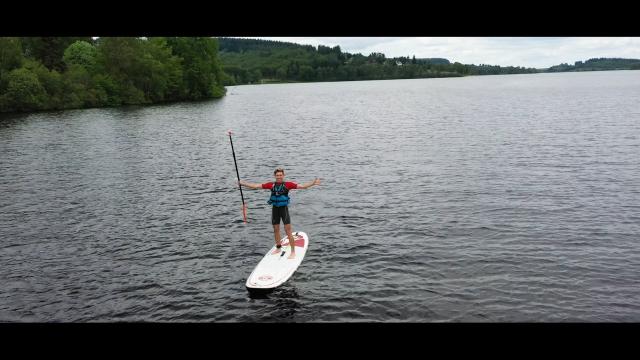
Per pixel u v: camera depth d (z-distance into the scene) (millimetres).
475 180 26578
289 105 98625
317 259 15984
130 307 13164
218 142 44781
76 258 16703
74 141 46625
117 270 15586
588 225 18781
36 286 14562
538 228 18562
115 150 40719
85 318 12672
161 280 14750
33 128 59094
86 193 25984
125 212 22219
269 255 15562
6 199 25000
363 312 12562
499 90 138125
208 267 15641
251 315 12586
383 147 39344
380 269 15102
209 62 132250
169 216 21375
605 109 66250
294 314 12562
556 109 69188
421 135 45969
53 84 93250
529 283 13977
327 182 27453
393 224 19484
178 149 40844
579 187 24484
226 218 20844
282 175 15117
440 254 16203
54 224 20609
